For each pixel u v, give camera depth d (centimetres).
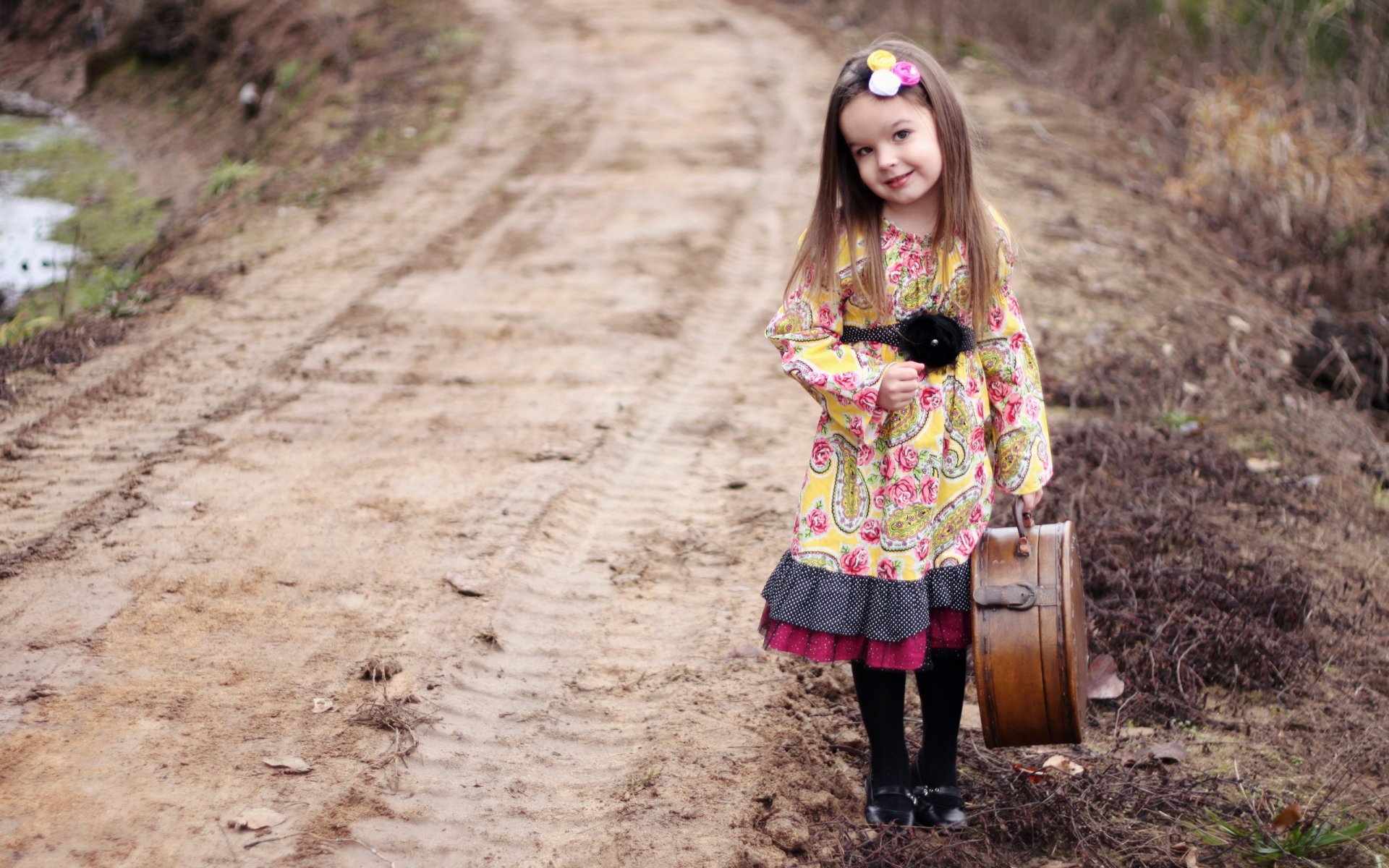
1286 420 561
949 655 273
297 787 283
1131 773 305
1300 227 847
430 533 410
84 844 261
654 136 971
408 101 1089
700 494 454
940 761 280
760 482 464
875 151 254
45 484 438
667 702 328
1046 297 664
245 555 392
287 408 511
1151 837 283
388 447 477
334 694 321
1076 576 268
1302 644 373
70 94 1664
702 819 280
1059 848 281
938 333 259
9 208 1137
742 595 383
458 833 275
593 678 340
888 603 261
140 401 514
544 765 302
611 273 689
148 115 1510
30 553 388
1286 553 433
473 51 1241
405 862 263
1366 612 403
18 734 297
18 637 340
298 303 641
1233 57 1157
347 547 399
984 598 258
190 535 404
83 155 1391
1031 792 293
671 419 518
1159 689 347
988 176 870
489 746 307
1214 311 678
